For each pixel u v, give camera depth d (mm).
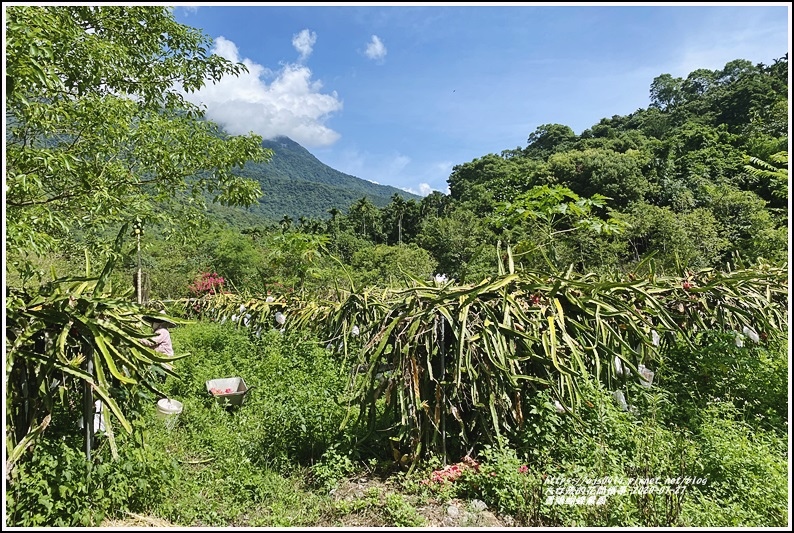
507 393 3697
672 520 2730
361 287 5699
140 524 2893
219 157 7102
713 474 3164
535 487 3006
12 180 4523
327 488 3373
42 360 2805
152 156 6465
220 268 18594
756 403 4340
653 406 3834
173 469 3334
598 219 7270
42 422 2896
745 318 5133
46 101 5539
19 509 2654
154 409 4395
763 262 6273
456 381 3441
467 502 3129
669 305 5102
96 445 3256
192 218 7340
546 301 4113
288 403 4320
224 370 6562
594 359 4051
